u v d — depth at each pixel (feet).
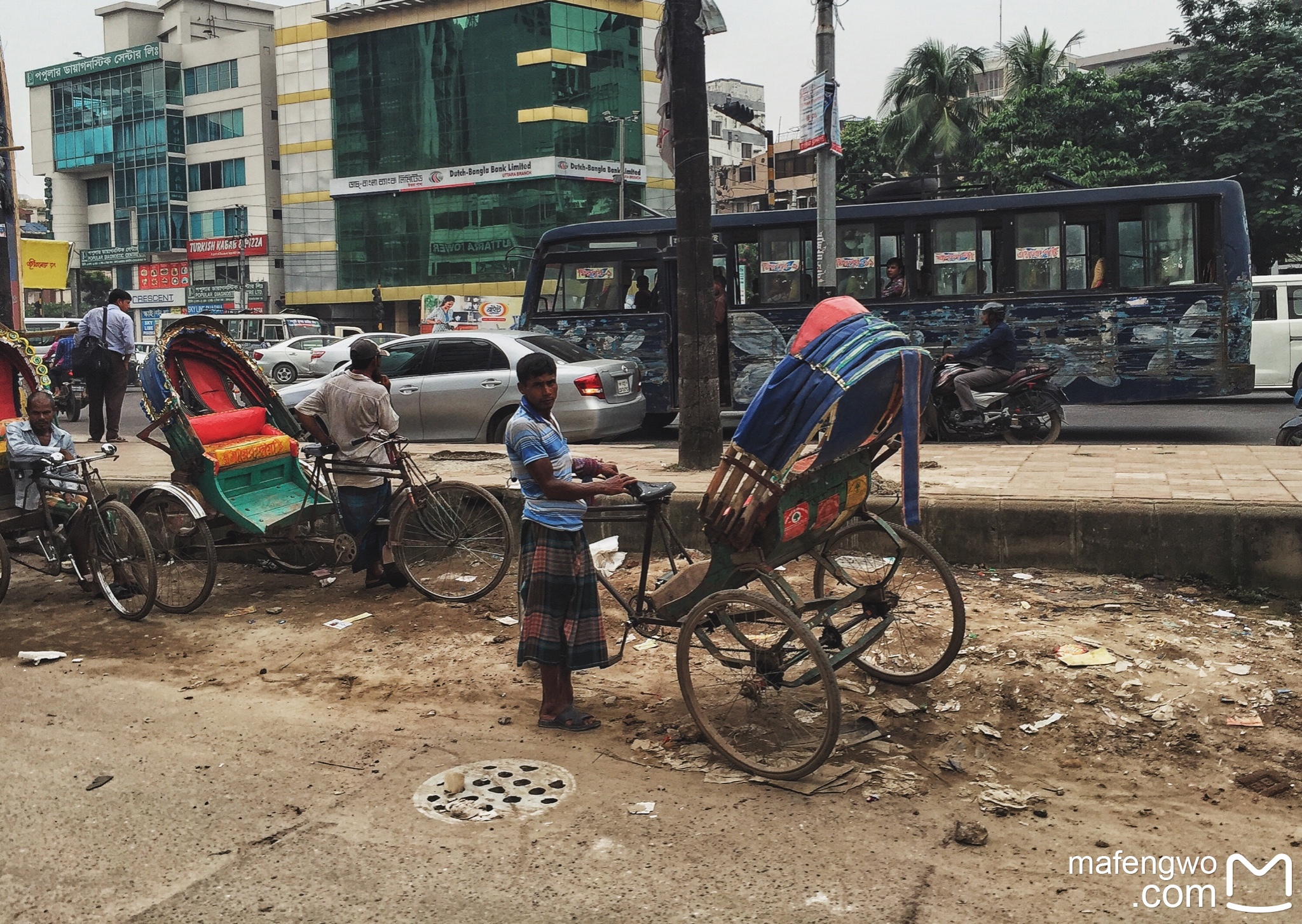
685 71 26.05
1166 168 89.30
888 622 13.83
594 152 160.56
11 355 21.63
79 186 206.49
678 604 13.93
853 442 13.03
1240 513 18.74
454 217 164.96
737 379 43.57
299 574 22.58
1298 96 83.66
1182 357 38.27
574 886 10.12
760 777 12.44
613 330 44.93
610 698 15.19
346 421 20.30
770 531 13.23
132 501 20.57
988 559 20.49
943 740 13.60
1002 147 97.91
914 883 10.11
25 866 10.61
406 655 17.30
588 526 23.32
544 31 154.81
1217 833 11.12
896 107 121.49
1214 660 15.43
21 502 20.92
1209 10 90.68
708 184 26.66
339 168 173.37
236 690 15.87
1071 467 25.34
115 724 14.47
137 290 197.47
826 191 39.50
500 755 13.28
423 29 163.73
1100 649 15.85
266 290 181.88
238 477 20.99
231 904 9.86
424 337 38.88
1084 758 13.00
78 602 21.02
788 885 10.09
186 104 190.39
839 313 12.86
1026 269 39.65
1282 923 9.42
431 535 20.72
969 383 35.01
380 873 10.40
